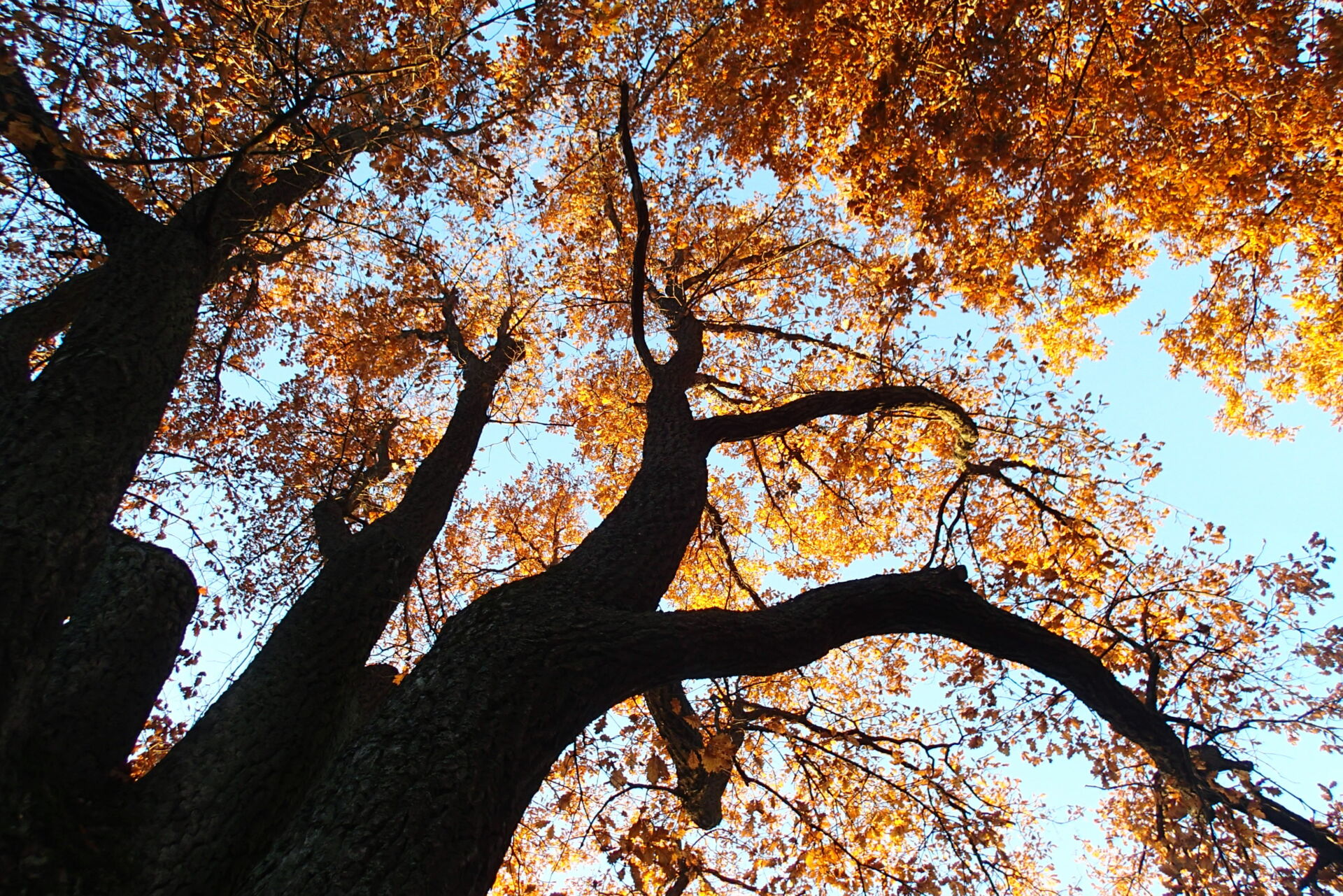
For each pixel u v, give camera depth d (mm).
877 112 4883
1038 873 5895
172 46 4223
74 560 2713
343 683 3873
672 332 7707
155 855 2729
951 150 5066
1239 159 5438
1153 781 4574
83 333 3572
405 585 4668
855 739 5551
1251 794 3896
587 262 9383
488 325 9273
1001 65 4598
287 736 3432
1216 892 3939
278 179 5844
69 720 2797
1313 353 7383
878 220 5488
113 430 3201
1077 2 4812
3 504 2604
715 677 3467
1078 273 6266
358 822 2289
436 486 5664
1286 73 4770
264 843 3072
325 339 9242
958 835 5480
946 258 6367
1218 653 4992
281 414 8312
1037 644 4145
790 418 5840
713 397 8992
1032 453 7664
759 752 6691
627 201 8625
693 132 8109
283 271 8586
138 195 5344
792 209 8836
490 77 5531
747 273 8711
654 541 4059
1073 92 5008
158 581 3395
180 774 3059
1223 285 7293
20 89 4059
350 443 8312
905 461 8164
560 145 8797
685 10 6344
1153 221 6574
